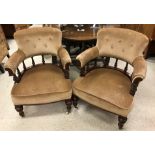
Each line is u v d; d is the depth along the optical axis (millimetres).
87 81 1784
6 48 2736
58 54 1910
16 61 1772
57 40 1901
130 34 1741
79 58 1733
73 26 2451
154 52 2865
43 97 1720
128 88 1721
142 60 1696
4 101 2170
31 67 2031
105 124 1909
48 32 1869
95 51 1866
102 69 1974
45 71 1945
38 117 1990
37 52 1962
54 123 1927
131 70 2635
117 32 1786
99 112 2039
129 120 1943
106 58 1985
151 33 2600
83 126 1893
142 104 2117
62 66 1865
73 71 2578
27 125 1910
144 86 2365
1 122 1939
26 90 1713
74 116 1997
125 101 1598
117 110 1613
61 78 1841
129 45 1764
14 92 1714
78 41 2201
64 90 1732
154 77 2516
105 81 1782
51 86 1749
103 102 1644
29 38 1862
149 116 1985
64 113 2029
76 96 1881
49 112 2045
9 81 2465
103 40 1853
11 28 3361
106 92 1668
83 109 2076
